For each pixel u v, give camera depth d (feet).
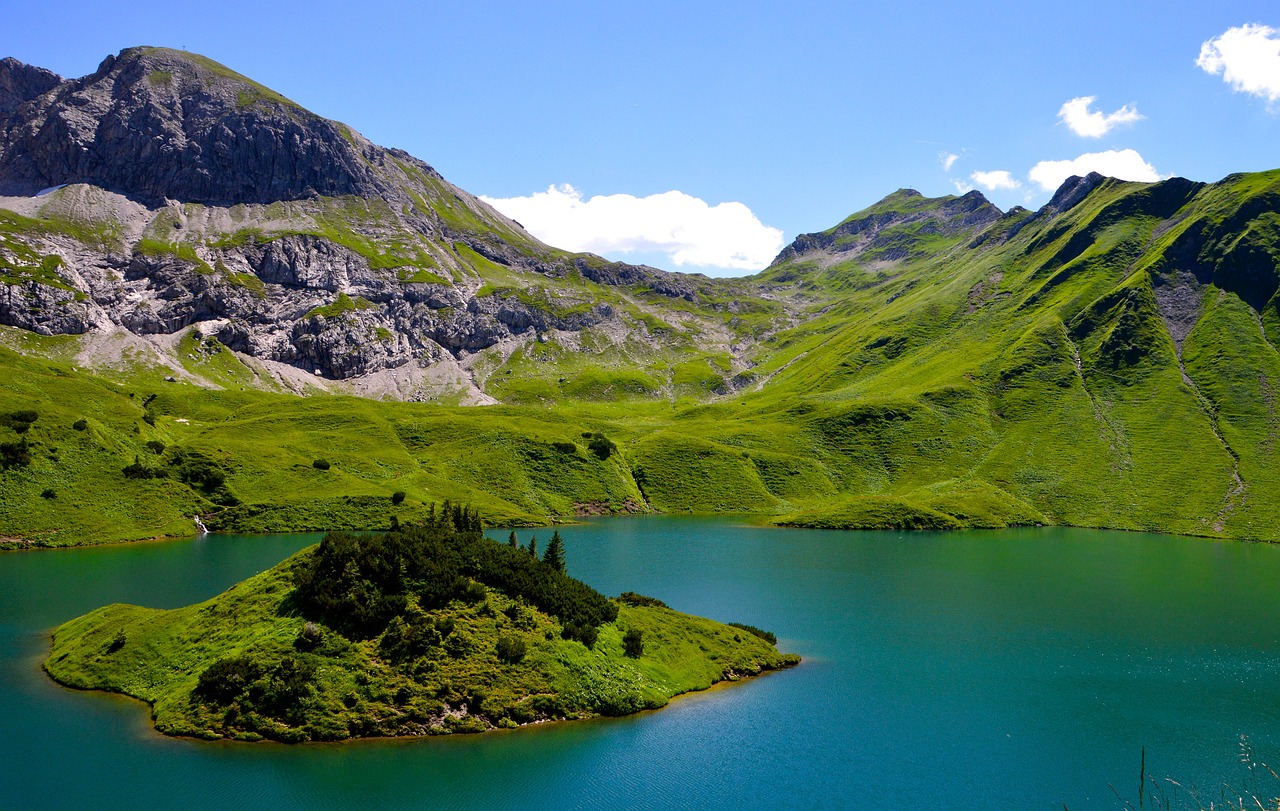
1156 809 145.69
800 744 172.04
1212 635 271.28
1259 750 175.01
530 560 222.28
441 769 148.87
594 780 150.92
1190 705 202.59
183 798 135.64
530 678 176.76
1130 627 281.33
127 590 283.38
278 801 136.56
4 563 332.60
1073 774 161.48
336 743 154.61
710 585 336.29
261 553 359.25
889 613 297.12
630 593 255.50
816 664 231.30
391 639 175.22
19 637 226.38
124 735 156.35
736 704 193.98
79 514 396.37
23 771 142.51
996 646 254.47
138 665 184.96
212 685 163.22
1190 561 423.64
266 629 177.47
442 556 201.05
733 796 148.25
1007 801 149.18
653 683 193.06
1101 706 200.85
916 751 170.81
